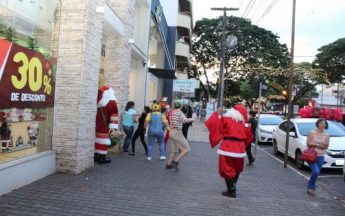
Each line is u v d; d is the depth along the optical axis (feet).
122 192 18.95
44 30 20.52
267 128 51.26
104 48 31.89
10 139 17.57
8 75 16.19
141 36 50.67
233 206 18.16
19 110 18.07
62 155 21.86
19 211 14.66
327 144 21.74
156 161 29.66
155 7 57.67
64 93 21.84
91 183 20.17
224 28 63.26
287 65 117.91
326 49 128.16
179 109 26.40
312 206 19.36
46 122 21.21
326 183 26.68
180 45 92.94
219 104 67.31
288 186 24.11
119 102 32.27
